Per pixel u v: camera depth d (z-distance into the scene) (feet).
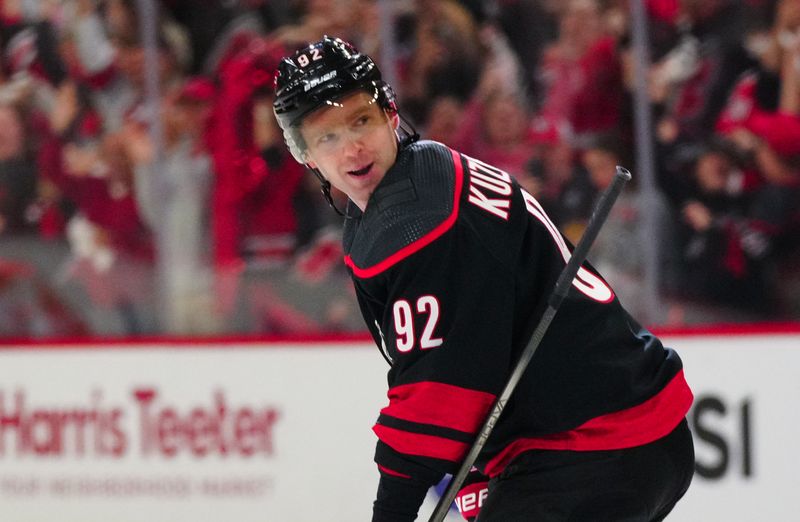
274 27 58.39
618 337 23.18
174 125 58.65
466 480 26.48
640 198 57.16
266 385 53.31
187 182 58.49
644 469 23.08
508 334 22.09
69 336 58.54
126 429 54.13
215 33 58.44
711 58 56.75
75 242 59.00
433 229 21.59
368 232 22.26
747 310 56.90
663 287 57.06
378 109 22.08
